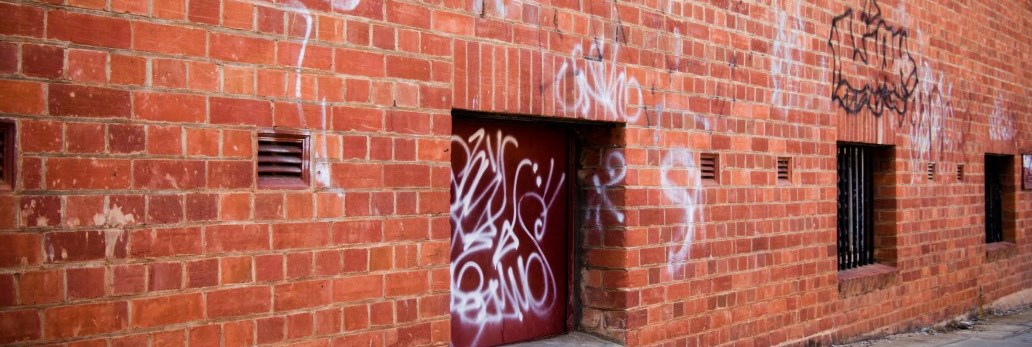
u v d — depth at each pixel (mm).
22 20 3059
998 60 10984
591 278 5715
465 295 5070
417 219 4281
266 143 3746
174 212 3428
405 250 4227
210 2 3533
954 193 9836
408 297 4242
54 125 3125
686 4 6020
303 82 3826
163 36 3396
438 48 4395
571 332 5730
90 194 3211
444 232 4406
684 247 6004
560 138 5684
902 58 8789
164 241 3400
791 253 7066
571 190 5742
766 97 6781
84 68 3195
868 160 8773
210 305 3535
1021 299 11492
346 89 3984
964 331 9375
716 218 6289
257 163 3688
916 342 8352
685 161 6008
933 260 9352
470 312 5105
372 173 4086
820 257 7422
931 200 9328
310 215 3854
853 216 8516
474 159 5102
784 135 6984
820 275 7426
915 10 9055
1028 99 11820
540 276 5551
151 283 3369
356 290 4023
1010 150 11289
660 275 5809
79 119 3186
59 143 3139
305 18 3838
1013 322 10109
